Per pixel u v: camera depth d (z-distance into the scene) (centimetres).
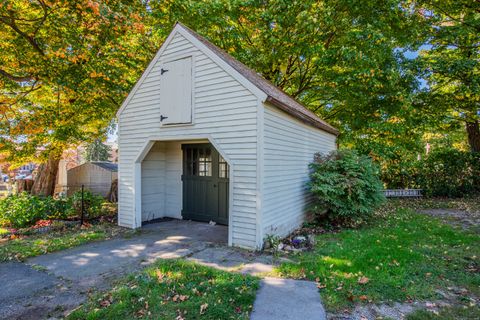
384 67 934
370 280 340
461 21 1061
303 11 874
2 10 598
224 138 514
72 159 2050
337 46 952
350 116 1091
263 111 475
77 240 545
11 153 940
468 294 310
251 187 483
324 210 664
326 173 673
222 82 516
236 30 996
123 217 679
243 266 401
